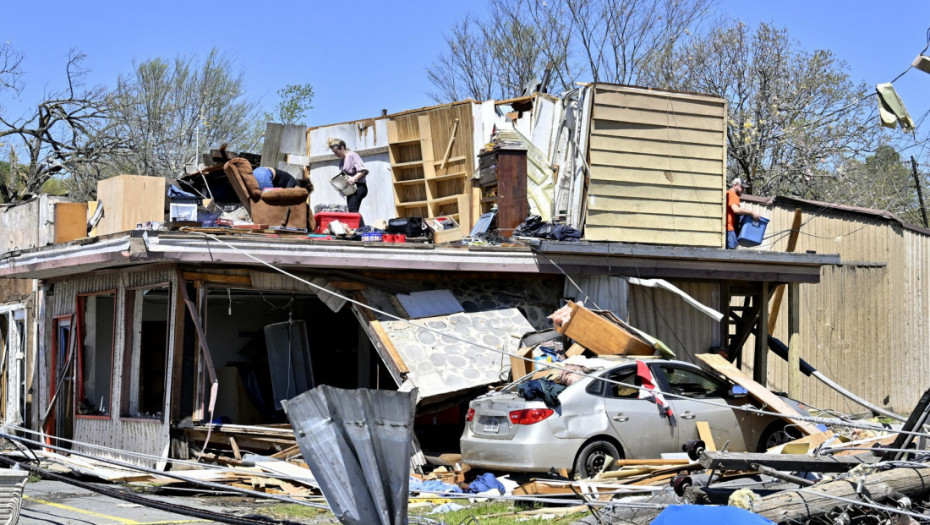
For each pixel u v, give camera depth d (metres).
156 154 35.81
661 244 16.59
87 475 12.38
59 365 17.62
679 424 11.71
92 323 16.86
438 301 14.38
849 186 30.94
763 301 16.53
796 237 17.28
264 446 13.02
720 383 12.63
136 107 36.72
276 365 15.73
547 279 15.59
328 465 5.50
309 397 5.60
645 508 8.30
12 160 32.94
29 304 19.33
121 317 15.18
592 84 16.25
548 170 17.41
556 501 8.23
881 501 7.89
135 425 14.25
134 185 14.91
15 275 16.94
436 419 15.54
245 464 12.59
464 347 13.68
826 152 29.84
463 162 18.09
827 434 11.64
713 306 16.23
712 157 17.05
